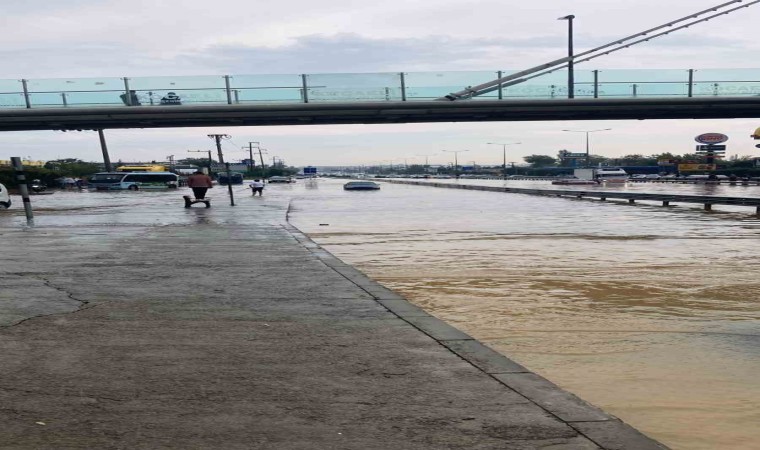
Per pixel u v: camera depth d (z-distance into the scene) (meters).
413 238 17.28
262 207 31.12
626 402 4.25
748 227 20.88
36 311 6.42
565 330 6.57
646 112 37.12
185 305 6.84
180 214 24.84
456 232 19.14
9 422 3.41
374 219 24.86
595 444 3.19
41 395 3.85
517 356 5.51
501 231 19.44
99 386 4.04
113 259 10.80
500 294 8.84
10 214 25.08
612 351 5.68
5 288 7.81
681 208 32.47
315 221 23.80
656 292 9.02
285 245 13.19
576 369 5.08
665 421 3.88
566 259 12.84
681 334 6.39
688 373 4.96
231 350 4.97
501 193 55.31
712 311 7.64
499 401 3.80
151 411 3.60
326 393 3.94
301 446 3.14
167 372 4.36
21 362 4.55
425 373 4.38
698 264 12.12
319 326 5.86
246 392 3.95
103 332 5.53
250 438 3.23
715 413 4.04
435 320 6.14
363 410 3.64
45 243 13.41
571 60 41.00
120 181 75.44
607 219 24.66
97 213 25.67
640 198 35.81
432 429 3.36
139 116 33.16
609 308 7.80
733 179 91.56
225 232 16.38
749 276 10.55
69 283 8.25
